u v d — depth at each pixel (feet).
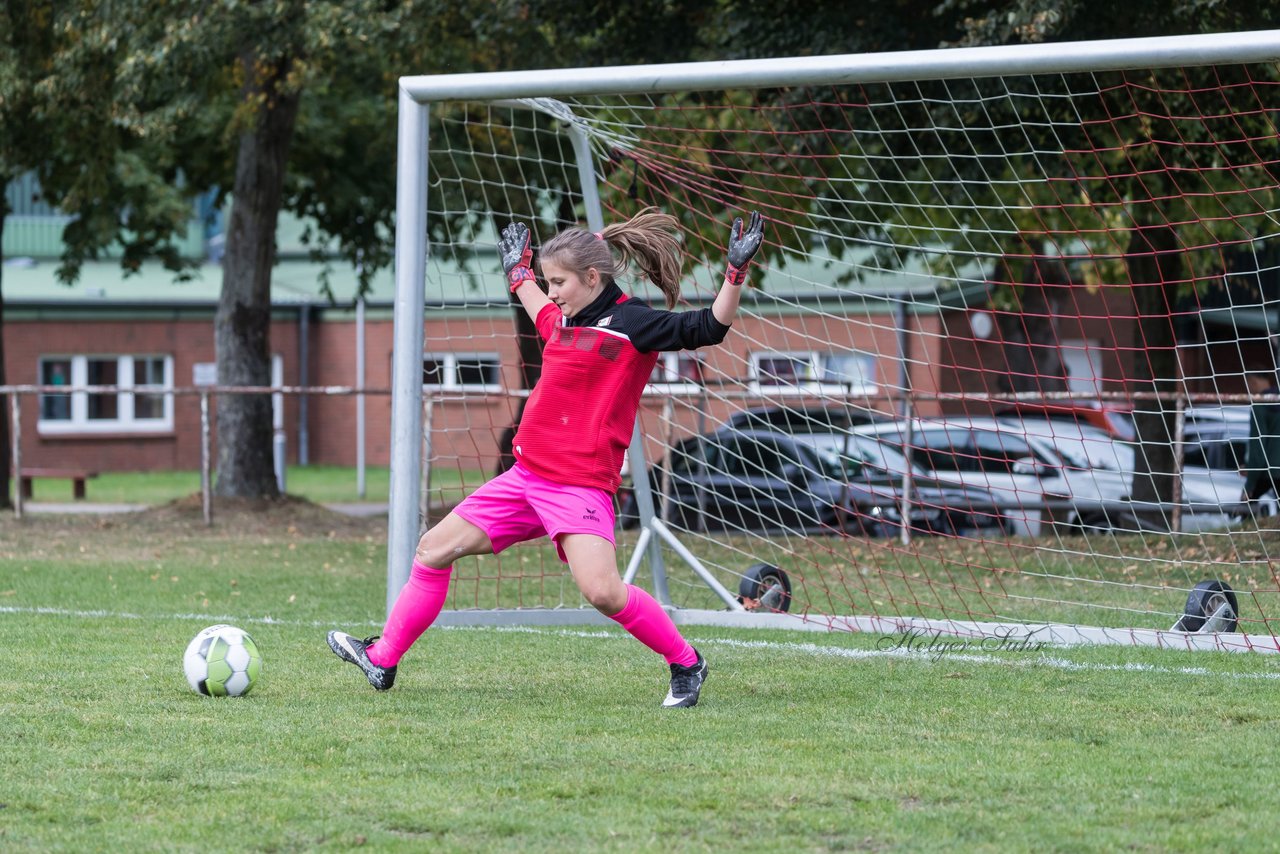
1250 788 50.75
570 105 102.37
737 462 181.27
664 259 67.31
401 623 69.00
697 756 55.77
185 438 394.93
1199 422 179.01
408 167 94.84
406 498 92.73
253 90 191.01
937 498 178.50
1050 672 76.64
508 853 43.11
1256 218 166.71
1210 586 89.81
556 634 92.17
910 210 170.40
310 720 62.85
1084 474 183.42
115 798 49.49
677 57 172.45
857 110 149.79
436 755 55.93
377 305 395.75
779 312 142.00
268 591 120.57
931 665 79.20
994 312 117.29
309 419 402.11
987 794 49.90
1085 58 81.10
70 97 186.29
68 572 133.49
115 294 396.57
